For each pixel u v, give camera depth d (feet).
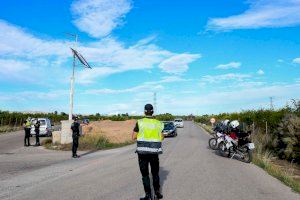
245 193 28.40
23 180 34.17
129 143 82.79
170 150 64.18
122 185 30.94
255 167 44.39
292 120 60.44
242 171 40.34
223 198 26.53
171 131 105.91
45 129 112.06
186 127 192.85
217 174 37.60
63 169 41.78
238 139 52.08
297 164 57.67
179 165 44.09
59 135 79.82
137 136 25.90
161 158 51.49
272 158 62.34
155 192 25.93
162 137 26.00
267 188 30.55
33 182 32.96
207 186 30.94
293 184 32.04
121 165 44.06
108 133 111.04
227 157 54.44
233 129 53.72
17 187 30.48
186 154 57.26
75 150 56.24
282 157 63.26
